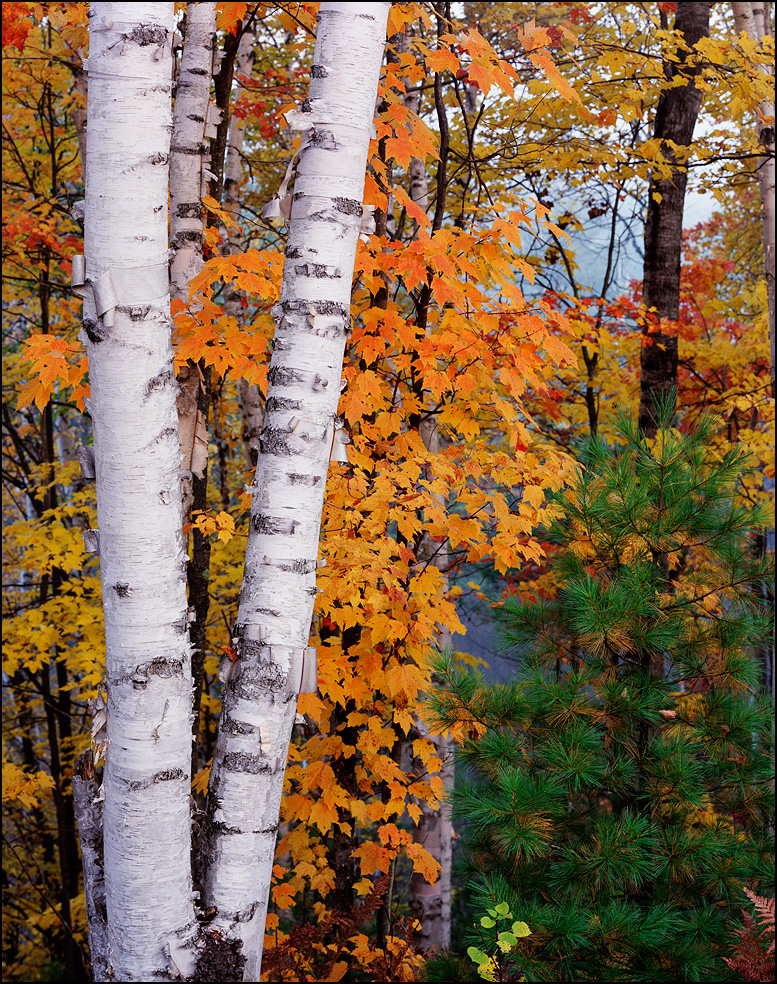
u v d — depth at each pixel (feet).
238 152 20.45
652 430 17.35
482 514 11.02
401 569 10.62
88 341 5.65
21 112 21.34
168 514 5.82
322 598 10.16
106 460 5.66
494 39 20.66
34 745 31.22
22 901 28.43
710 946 8.64
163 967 5.58
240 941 5.83
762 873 8.87
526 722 9.73
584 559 10.73
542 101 16.20
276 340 6.42
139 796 5.57
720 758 9.78
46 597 21.58
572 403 23.65
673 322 17.56
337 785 11.41
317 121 6.37
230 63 11.28
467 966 9.48
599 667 10.15
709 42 15.42
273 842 6.11
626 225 24.34
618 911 8.64
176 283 9.93
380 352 10.25
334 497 10.79
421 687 10.34
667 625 9.75
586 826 9.78
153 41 5.58
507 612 10.89
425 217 9.46
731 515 10.21
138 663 5.63
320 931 11.82
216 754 6.11
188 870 5.79
